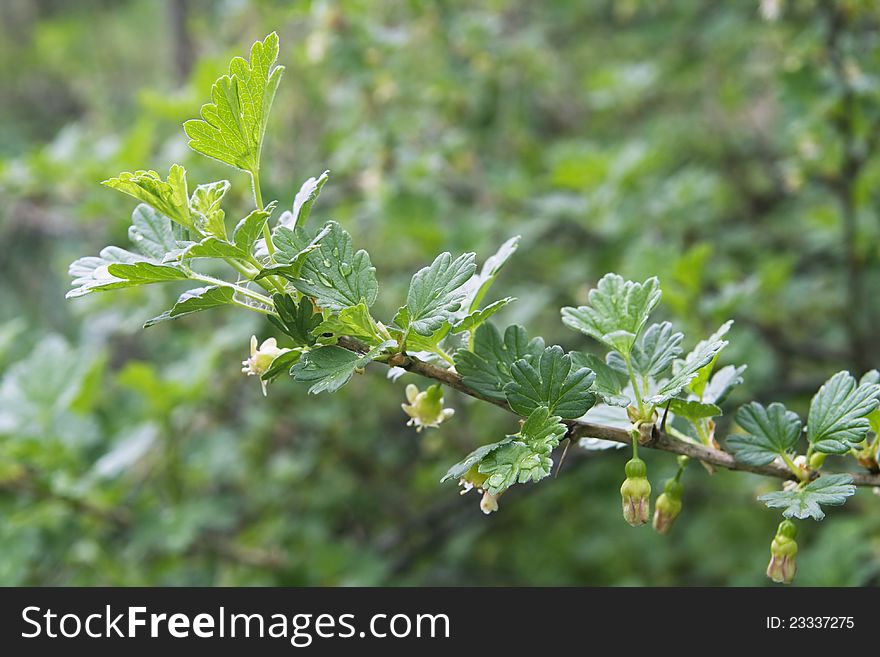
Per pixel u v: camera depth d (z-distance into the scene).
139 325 0.71
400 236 0.73
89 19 1.43
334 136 0.75
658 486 0.79
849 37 0.62
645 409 0.37
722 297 0.58
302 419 0.84
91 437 0.63
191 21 0.88
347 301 0.35
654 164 0.82
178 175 0.36
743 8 0.87
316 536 0.78
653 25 0.96
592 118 1.05
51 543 0.63
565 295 0.81
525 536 0.94
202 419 0.82
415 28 0.76
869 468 0.37
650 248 0.60
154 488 0.70
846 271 0.74
